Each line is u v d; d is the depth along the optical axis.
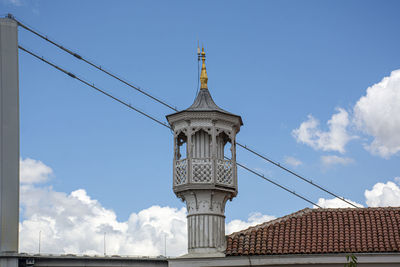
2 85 33.16
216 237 34.50
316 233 34.62
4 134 32.56
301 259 32.97
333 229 34.81
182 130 35.38
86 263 32.16
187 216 34.97
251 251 33.69
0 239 31.20
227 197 35.34
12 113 33.00
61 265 31.58
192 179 34.47
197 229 34.47
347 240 33.88
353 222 35.22
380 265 32.66
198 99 36.69
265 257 33.25
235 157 36.09
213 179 34.41
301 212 36.34
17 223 31.81
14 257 30.61
